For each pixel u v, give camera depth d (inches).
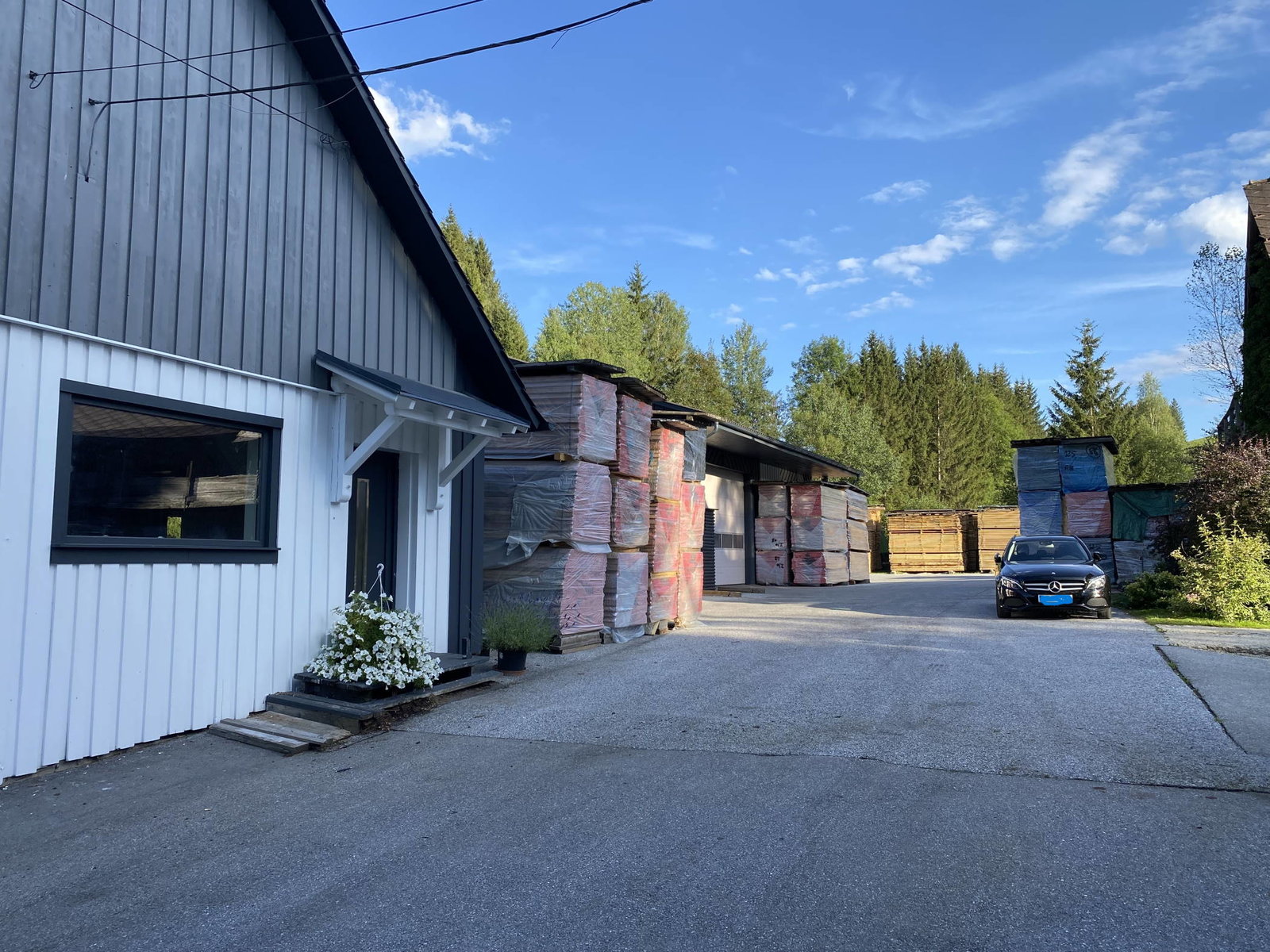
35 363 220.4
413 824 188.5
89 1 238.1
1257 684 314.2
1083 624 512.7
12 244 216.1
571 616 440.1
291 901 150.9
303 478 304.2
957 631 492.7
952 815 183.0
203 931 140.6
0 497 212.4
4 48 216.8
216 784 220.8
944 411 2282.2
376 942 134.4
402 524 365.7
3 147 215.5
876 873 154.3
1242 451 617.6
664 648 449.7
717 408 1990.7
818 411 2058.3
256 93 291.6
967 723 262.5
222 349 273.0
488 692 335.9
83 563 231.6
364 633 295.1
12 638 214.7
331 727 268.1
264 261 291.0
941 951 126.7
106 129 241.0
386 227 351.9
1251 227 761.0
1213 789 197.5
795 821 181.8
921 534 1476.4
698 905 143.8
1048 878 150.9
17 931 142.8
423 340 372.5
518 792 209.2
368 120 322.3
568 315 2222.0
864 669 365.4
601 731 267.7
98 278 236.4
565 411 445.1
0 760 212.7
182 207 262.2
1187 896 142.8
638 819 186.9
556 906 145.4
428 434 373.1
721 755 235.3
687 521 584.4
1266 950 125.3
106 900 153.9
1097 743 237.1
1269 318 727.1
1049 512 839.1
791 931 133.8
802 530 1067.9
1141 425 2017.7
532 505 442.3
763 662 392.5
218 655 270.7
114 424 243.8
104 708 236.8
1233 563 527.5
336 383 315.6
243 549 279.1
